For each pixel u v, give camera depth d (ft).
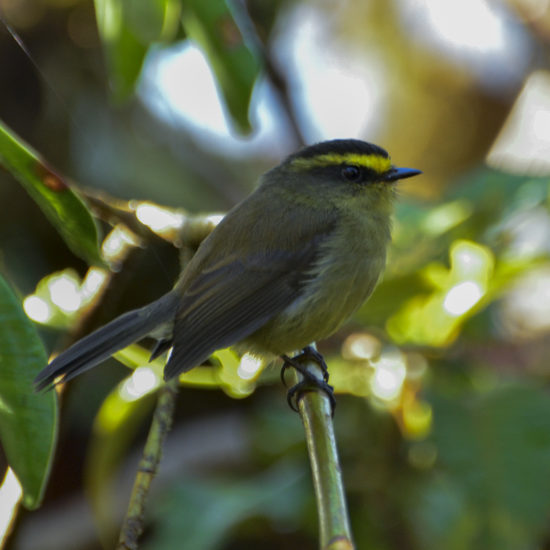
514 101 50.88
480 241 30.40
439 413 27.71
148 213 26.76
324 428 19.66
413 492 29.96
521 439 26.94
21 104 40.60
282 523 33.30
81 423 38.27
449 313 29.30
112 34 25.11
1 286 17.33
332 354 31.99
